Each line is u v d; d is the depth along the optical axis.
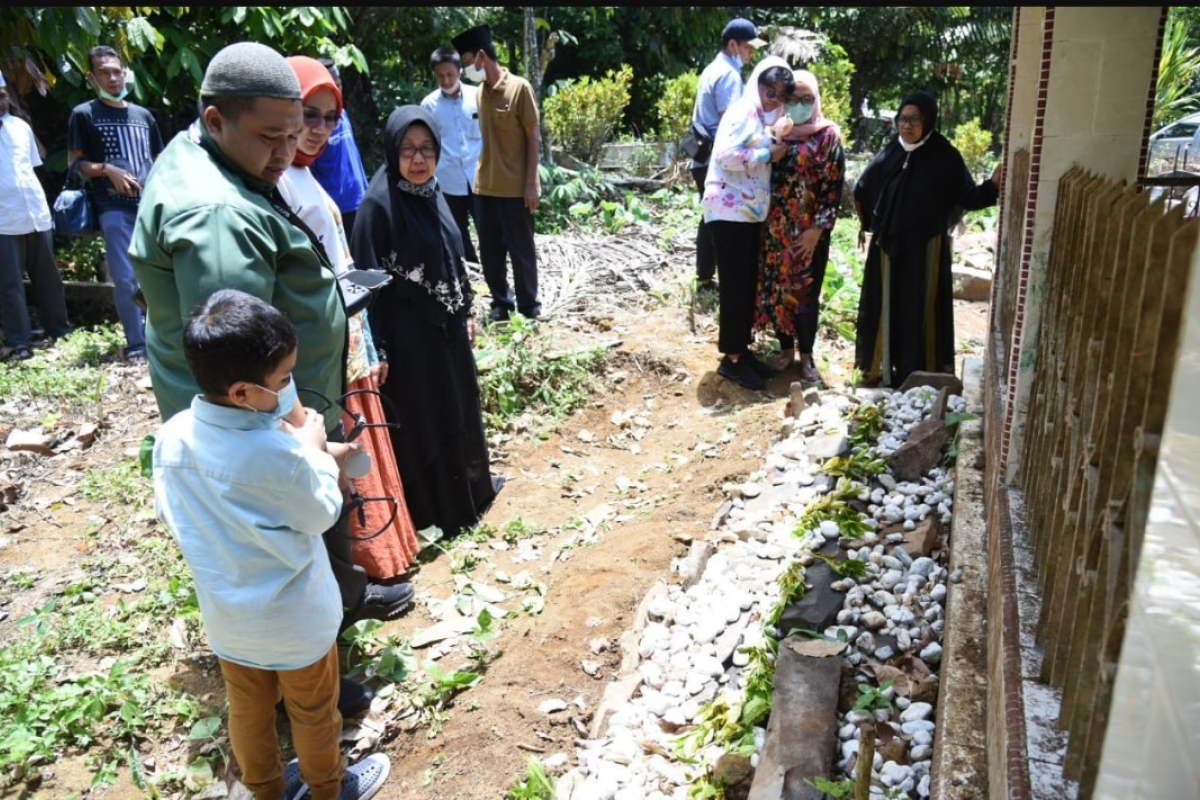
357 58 9.17
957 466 4.07
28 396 6.07
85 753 3.33
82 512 4.86
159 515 2.58
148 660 3.76
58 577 4.33
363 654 3.71
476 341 6.27
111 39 7.54
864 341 5.89
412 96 12.09
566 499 5.01
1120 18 2.87
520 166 6.73
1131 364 1.54
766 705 3.03
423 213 4.32
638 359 6.47
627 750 3.02
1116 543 1.58
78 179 6.84
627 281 7.84
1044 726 2.06
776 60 5.70
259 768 2.85
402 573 4.17
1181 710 0.71
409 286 4.28
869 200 5.77
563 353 6.28
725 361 6.17
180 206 2.67
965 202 5.46
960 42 17.09
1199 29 7.29
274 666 2.62
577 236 9.29
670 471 5.17
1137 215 1.77
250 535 2.48
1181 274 1.23
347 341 3.21
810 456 4.64
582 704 3.34
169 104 9.11
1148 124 2.95
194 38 8.80
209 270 2.63
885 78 17.92
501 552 4.47
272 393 2.45
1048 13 2.92
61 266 8.46
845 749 2.85
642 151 12.73
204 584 2.53
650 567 4.02
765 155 5.57
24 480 5.16
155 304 2.79
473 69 6.50
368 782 3.07
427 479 4.55
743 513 4.35
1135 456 1.31
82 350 6.84
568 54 16.08
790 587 3.52
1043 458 2.66
